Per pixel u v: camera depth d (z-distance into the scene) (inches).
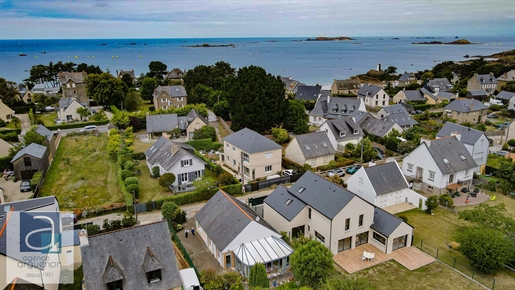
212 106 4247.0
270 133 3312.0
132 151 2682.1
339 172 2369.6
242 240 1378.0
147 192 2062.0
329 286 1054.4
